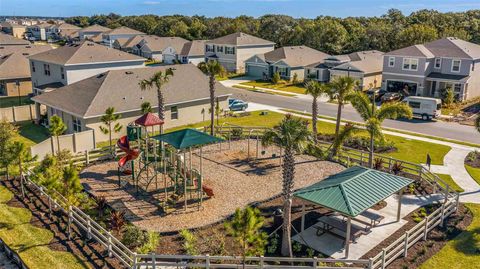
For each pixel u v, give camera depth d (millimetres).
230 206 22516
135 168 27688
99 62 49781
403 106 26234
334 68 63188
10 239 18750
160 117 32938
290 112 48125
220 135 36750
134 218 21000
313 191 18672
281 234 19609
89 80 40031
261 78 73812
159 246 18391
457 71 54062
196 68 45938
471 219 21734
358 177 19578
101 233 18734
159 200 23203
